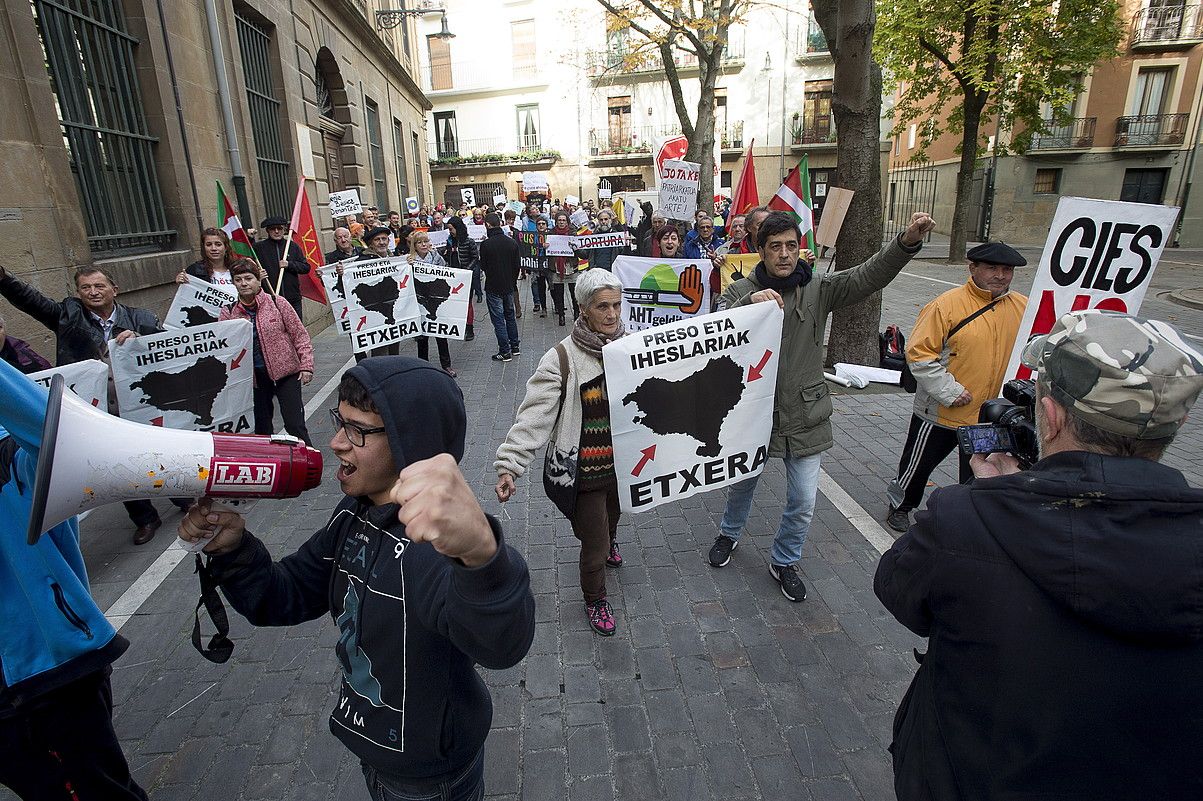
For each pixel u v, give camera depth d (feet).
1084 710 3.25
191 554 13.51
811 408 10.64
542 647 10.39
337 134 48.19
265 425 17.90
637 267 20.07
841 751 8.35
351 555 4.66
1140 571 3.07
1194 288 46.62
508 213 43.52
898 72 61.98
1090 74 72.59
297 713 9.26
